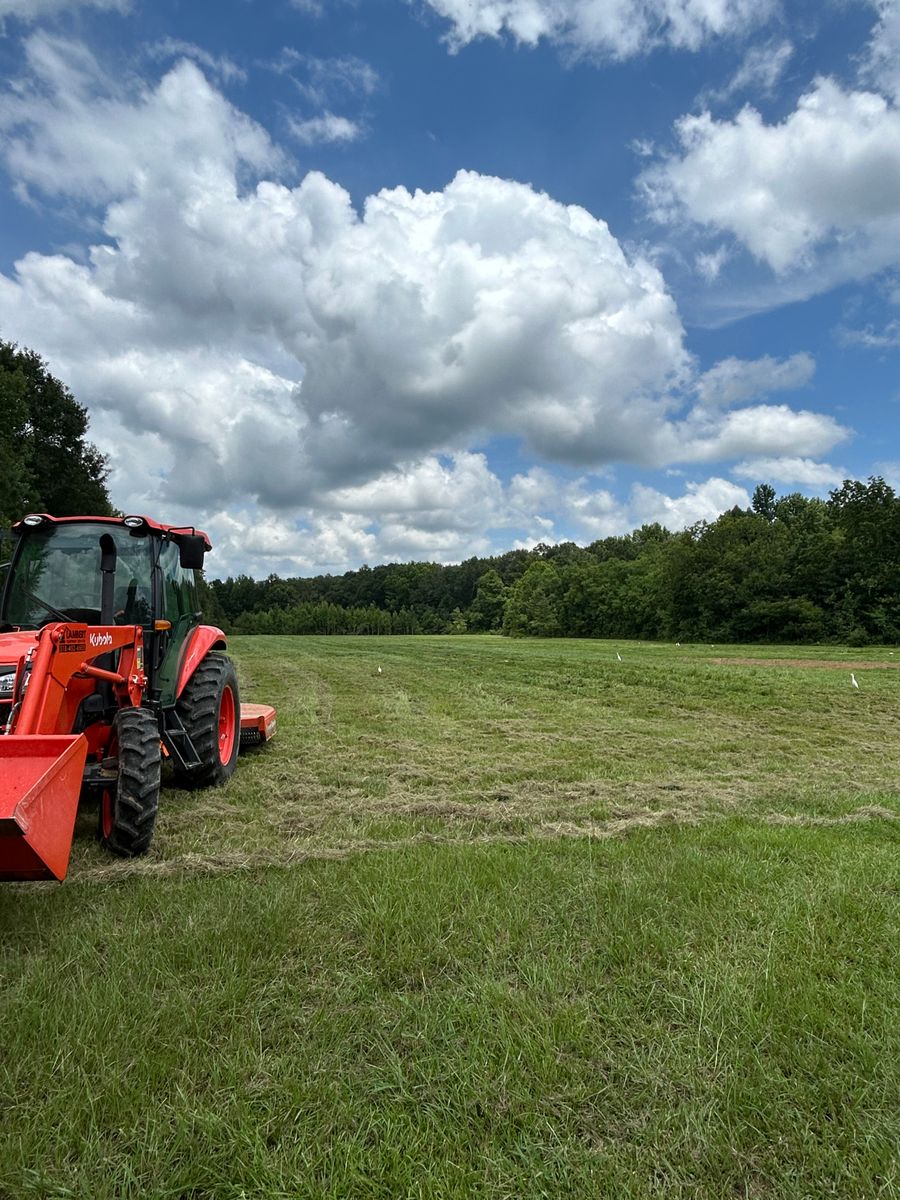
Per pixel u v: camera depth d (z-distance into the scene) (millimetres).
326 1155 1858
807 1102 2068
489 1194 1734
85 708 4508
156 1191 1739
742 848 4379
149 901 3451
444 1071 2182
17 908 3373
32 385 34156
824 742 9180
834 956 2916
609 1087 2123
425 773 6828
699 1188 1771
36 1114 1976
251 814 5262
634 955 2885
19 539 5500
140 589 5402
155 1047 2264
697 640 47750
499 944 2979
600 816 5332
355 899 3416
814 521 46906
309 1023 2439
